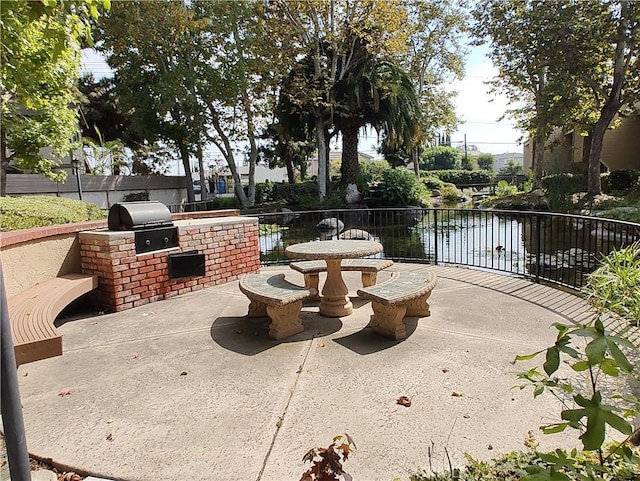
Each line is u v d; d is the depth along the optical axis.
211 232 5.02
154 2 14.31
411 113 17.38
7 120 7.31
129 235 4.20
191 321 3.79
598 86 14.67
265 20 16.48
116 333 3.52
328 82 16.86
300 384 2.55
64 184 14.03
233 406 2.32
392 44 16.27
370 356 2.93
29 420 2.22
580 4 13.45
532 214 5.07
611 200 13.61
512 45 15.19
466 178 32.50
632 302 2.89
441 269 5.71
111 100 19.41
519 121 19.48
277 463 1.84
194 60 16.14
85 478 1.79
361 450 1.90
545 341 3.10
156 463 1.86
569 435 1.95
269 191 21.16
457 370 2.67
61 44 1.87
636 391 2.28
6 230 4.51
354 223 14.88
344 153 18.89
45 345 2.38
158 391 2.51
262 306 3.79
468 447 1.90
